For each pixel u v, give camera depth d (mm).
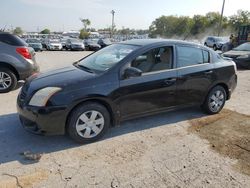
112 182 2982
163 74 4363
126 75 3961
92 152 3645
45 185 2887
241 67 12016
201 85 4883
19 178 2992
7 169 3166
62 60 16547
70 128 3717
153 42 4465
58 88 3625
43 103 3553
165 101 4488
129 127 4531
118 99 3971
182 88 4617
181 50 4652
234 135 4320
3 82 6652
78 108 3705
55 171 3160
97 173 3146
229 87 5371
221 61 5254
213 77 5008
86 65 4500
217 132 4426
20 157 3453
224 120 4992
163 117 5051
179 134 4312
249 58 11773
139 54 4184
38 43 26578
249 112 5527
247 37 18938
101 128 3953
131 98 4090
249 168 3354
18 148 3693
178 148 3828
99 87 3793
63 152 3619
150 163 3400
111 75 3922
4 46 6508
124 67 4027
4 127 4387
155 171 3223
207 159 3543
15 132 4203
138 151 3711
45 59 16984
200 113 5332
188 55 4750
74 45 28984
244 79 9484
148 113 4383
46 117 3543
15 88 7070
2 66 6562
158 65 4363
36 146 3768
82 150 3691
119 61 4062
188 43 4801
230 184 3014
